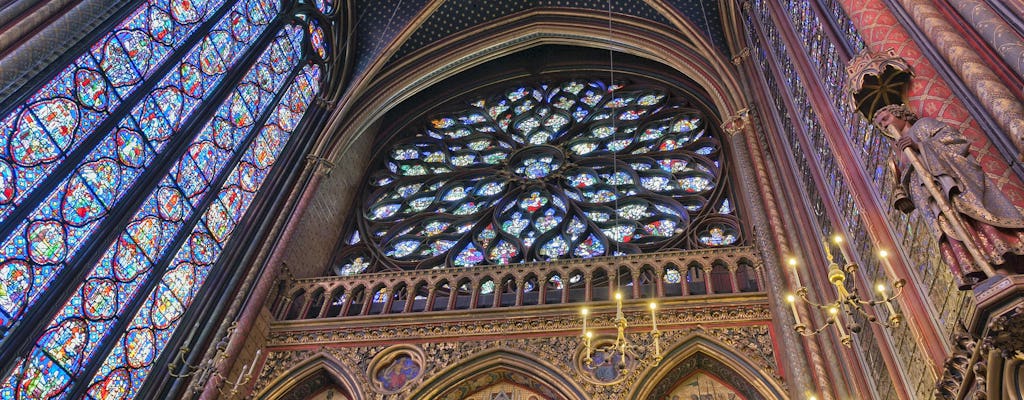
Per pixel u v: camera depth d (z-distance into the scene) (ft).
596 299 54.13
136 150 50.11
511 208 69.62
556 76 85.20
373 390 48.98
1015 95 22.59
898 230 31.37
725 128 60.59
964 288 20.54
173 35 54.44
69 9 43.01
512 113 83.35
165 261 51.24
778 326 45.44
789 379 42.70
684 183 69.21
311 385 52.01
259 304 54.24
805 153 44.21
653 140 74.74
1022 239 19.44
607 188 70.13
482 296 56.75
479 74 85.81
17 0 39.55
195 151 55.67
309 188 64.44
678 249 61.52
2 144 40.11
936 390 26.32
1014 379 21.36
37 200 42.19
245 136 61.77
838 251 39.88
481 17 78.64
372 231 70.54
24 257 41.04
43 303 41.57
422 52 77.51
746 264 53.83
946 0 26.63
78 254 44.70
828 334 40.32
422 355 50.85
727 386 47.19
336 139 69.97
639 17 74.69
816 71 40.09
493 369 49.32
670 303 50.65
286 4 69.15
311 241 65.00
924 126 23.58
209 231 56.18
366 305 56.24
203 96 57.06
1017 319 19.04
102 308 45.83
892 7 29.35
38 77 41.98
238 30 62.18
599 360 48.21
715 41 67.26
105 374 45.14
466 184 75.10
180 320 51.88
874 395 35.81
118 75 48.98
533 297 55.67
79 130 45.68
